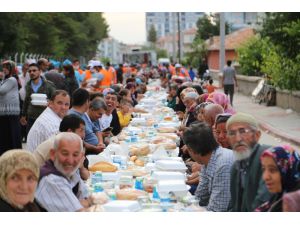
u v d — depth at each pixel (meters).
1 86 13.82
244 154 6.03
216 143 7.08
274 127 22.75
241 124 6.08
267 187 5.28
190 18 153.38
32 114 13.58
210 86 21.22
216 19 89.19
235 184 6.14
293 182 5.16
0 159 5.64
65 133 6.71
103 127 13.27
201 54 70.50
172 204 6.57
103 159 8.70
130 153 9.94
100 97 11.65
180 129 12.70
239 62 42.28
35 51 57.94
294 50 26.19
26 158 5.61
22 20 46.28
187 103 12.37
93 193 7.19
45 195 6.45
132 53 87.94
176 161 8.36
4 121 14.05
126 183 7.71
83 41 80.69
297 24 24.91
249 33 70.75
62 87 16.20
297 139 19.50
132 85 21.47
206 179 7.16
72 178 7.02
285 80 26.83
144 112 17.69
